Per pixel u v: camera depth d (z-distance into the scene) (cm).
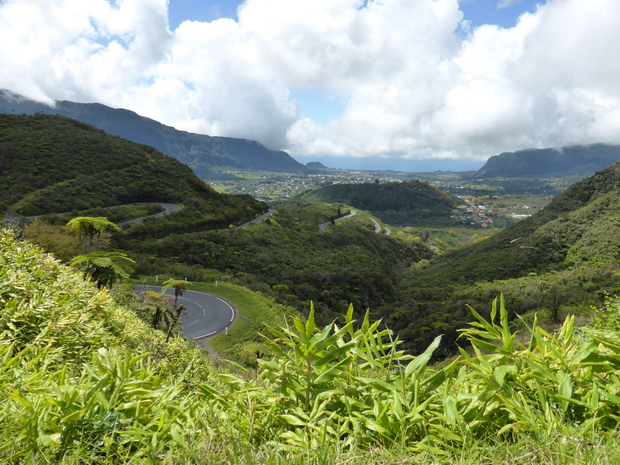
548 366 114
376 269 6288
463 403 109
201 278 3884
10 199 6525
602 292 3334
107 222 1093
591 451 78
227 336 2608
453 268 7956
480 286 5697
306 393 115
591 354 111
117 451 93
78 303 319
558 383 106
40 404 105
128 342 420
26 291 270
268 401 113
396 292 6181
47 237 1297
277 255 6022
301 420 111
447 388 107
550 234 7444
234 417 112
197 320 2878
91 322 290
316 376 120
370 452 90
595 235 6888
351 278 5347
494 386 106
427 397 112
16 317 232
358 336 120
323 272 5341
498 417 107
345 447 100
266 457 86
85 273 856
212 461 84
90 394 106
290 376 118
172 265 4172
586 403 99
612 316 612
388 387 108
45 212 6378
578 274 4722
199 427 105
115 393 108
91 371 119
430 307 4403
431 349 110
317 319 3825
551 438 88
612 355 106
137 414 104
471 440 91
